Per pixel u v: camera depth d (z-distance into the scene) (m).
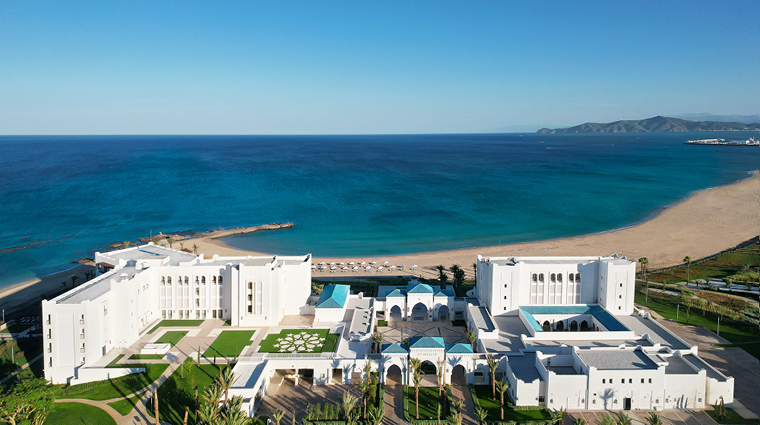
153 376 81.19
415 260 168.50
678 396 76.12
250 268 101.06
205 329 99.94
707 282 141.12
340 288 115.44
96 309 84.38
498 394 81.38
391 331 106.56
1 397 68.75
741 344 98.50
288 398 80.31
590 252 175.38
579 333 90.88
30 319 113.38
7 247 187.75
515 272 103.69
